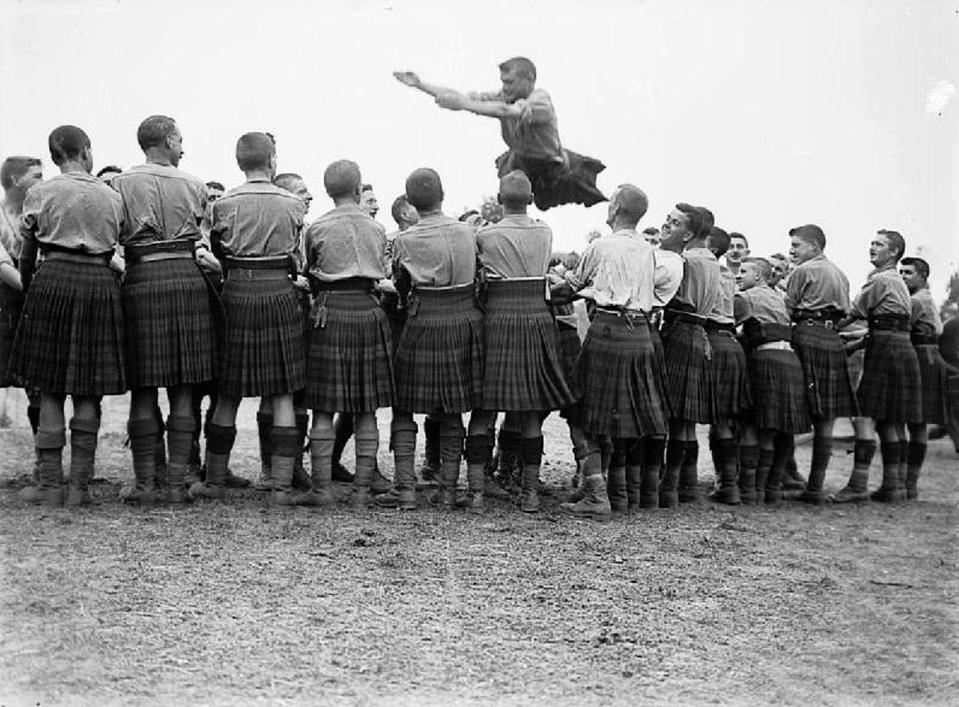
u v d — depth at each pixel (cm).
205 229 639
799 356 738
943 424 823
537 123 645
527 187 617
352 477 714
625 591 480
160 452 644
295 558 496
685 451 711
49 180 558
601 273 624
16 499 593
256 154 592
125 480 674
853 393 749
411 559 505
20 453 776
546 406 608
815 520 677
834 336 745
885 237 786
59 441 582
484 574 491
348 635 411
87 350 557
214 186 703
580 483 684
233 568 478
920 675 402
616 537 573
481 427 618
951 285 867
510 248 609
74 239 555
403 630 418
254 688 363
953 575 535
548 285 654
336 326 595
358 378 596
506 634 420
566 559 523
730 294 698
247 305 585
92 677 367
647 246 639
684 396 673
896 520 694
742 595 487
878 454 1089
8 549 492
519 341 607
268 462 659
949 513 727
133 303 568
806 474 948
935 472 970
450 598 456
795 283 745
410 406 605
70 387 555
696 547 566
